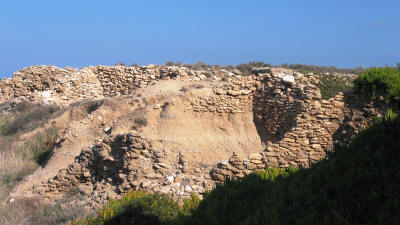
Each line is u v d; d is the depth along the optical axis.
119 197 15.75
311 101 18.19
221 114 20.77
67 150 20.86
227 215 8.45
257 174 10.94
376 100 16.17
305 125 16.77
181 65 32.62
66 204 16.16
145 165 16.69
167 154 17.22
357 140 8.60
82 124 22.75
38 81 33.59
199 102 20.80
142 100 23.69
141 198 13.72
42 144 23.16
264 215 7.48
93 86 31.64
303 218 6.96
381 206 6.44
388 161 7.41
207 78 27.33
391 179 6.87
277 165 15.33
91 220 13.20
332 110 16.80
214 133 19.98
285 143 15.77
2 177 19.14
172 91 24.45
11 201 16.78
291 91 19.62
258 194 9.05
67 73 33.53
